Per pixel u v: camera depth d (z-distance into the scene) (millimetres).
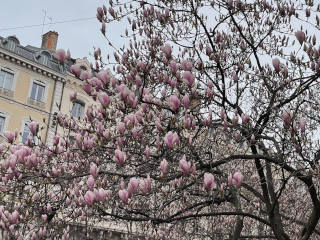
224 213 6570
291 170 6148
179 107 5012
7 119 24672
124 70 7344
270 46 8266
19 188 6496
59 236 8641
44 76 26516
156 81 7027
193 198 10383
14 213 6109
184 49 7691
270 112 6441
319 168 5129
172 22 7332
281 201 12078
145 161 5773
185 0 7145
